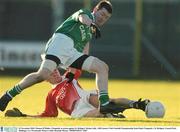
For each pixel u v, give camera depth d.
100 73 24.03
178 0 66.81
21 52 64.56
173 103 35.31
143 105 24.36
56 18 64.38
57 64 24.53
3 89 42.50
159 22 66.25
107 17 25.03
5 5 65.62
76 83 24.53
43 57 24.88
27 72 64.50
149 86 51.97
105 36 65.69
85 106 24.31
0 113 26.19
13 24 65.62
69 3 65.25
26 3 65.75
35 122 22.34
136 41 64.88
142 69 65.19
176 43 66.31
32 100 34.69
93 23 24.39
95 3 63.72
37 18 65.69
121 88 48.34
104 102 23.84
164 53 65.81
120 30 66.00
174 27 66.44
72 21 24.91
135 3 65.25
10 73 64.25
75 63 24.42
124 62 65.69
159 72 65.50
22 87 24.58
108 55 65.62
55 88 24.66
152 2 66.06
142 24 65.69
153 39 65.88
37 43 64.69
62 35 24.78
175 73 65.25
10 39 65.38
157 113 24.45
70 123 22.12
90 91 24.42
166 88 49.94
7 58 64.38
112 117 24.30
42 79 24.58
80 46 25.02
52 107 24.72
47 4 65.62
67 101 24.36
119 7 66.25
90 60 24.22
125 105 24.16
